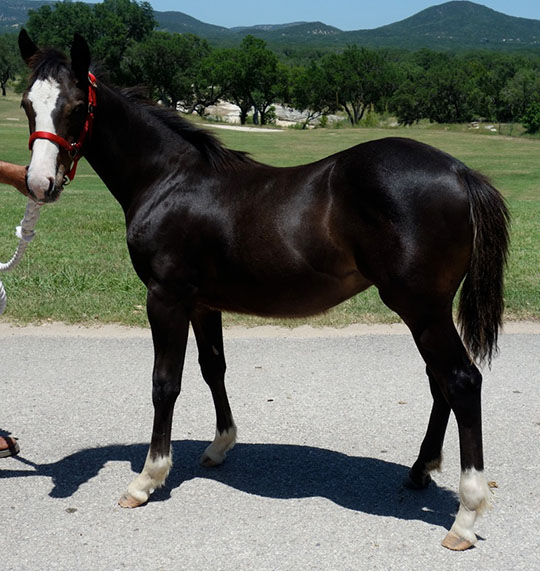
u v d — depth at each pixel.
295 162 29.03
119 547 3.25
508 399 5.05
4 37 103.00
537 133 75.12
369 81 96.38
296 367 5.64
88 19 77.94
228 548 3.24
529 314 7.09
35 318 6.80
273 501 3.68
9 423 4.64
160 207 3.63
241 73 88.38
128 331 6.53
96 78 3.68
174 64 83.00
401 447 4.31
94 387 5.22
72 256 9.49
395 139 3.33
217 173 3.63
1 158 26.97
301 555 3.18
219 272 3.59
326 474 3.98
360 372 5.54
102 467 4.07
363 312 7.04
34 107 3.33
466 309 3.28
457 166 3.21
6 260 9.13
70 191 19.31
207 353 4.00
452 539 3.23
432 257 3.13
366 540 3.30
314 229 3.34
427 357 3.26
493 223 3.16
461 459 3.23
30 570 3.08
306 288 3.46
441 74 93.00
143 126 3.72
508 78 105.06
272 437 4.46
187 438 4.48
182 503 3.67
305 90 95.38
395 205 3.13
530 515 3.52
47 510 3.59
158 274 3.64
